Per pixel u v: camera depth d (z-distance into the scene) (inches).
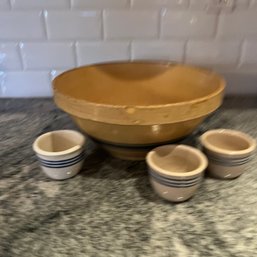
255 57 32.6
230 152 20.8
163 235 17.6
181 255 16.3
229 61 32.9
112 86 29.2
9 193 21.0
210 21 30.9
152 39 31.7
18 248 16.9
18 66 32.8
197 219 18.7
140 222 18.5
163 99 29.0
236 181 22.1
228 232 17.7
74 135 23.5
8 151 25.9
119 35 31.4
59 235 17.6
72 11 30.3
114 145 22.2
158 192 19.9
